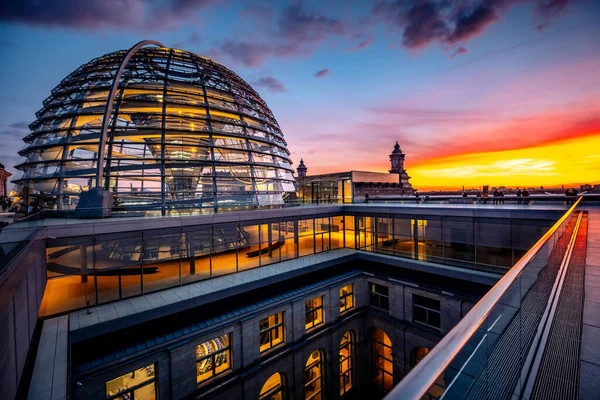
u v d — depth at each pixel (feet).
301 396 72.33
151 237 63.36
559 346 14.96
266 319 70.03
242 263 77.46
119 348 50.98
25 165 87.35
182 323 58.54
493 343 11.82
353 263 97.50
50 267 52.49
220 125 104.47
